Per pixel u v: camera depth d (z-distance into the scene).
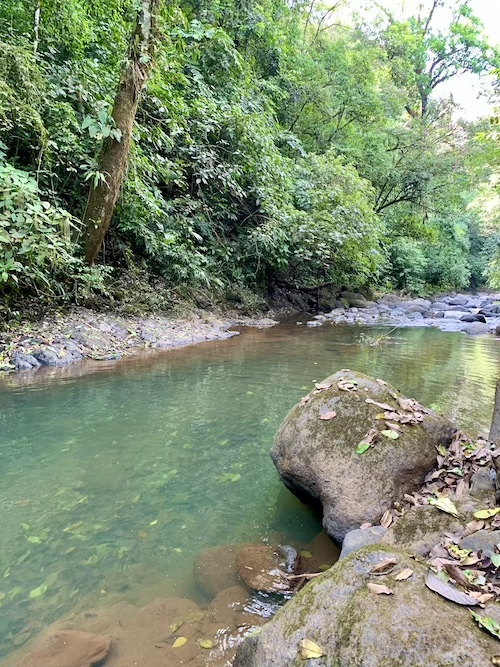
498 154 14.06
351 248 12.16
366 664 1.23
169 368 5.79
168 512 2.67
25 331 5.90
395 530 2.03
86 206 6.93
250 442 3.64
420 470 2.48
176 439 3.66
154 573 2.15
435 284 22.58
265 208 10.46
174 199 9.48
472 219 26.64
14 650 1.68
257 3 13.84
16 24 6.99
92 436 3.66
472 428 3.96
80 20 7.62
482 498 2.24
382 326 10.96
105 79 7.86
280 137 12.91
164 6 7.03
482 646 1.22
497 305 15.52
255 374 5.68
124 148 6.78
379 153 17.27
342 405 2.75
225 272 10.88
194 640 1.73
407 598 1.38
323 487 2.46
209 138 10.26
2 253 5.09
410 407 2.83
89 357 5.98
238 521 2.61
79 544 2.35
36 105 6.21
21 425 3.81
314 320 11.62
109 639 1.73
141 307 7.95
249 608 1.91
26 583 2.06
